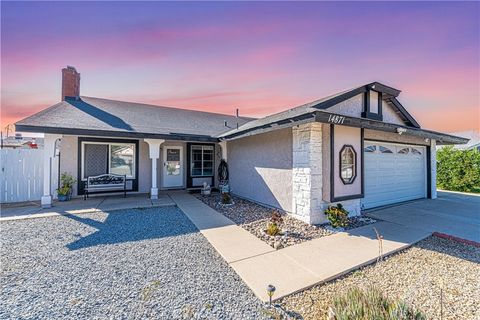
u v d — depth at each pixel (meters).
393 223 6.16
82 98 11.62
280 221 5.80
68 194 8.84
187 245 4.55
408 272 3.55
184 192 11.34
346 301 2.35
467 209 7.89
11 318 2.40
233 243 4.68
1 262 3.70
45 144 7.58
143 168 10.97
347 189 6.24
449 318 2.51
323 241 4.82
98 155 9.91
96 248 4.32
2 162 8.32
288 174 6.95
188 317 2.46
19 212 6.94
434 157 10.45
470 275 3.45
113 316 2.45
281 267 3.63
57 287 3.00
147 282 3.15
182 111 13.82
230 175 11.03
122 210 7.45
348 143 6.29
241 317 2.48
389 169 8.62
